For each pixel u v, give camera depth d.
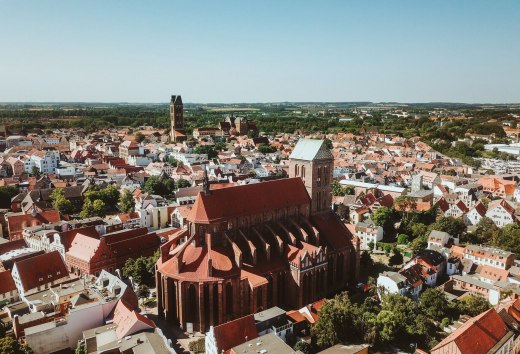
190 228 123.81
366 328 107.50
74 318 108.56
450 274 157.00
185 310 113.88
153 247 163.12
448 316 122.75
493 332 102.06
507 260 150.88
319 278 133.25
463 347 94.00
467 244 180.12
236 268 118.88
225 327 99.12
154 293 137.62
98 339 101.50
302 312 116.81
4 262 145.88
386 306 117.19
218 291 112.69
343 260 145.25
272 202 136.38
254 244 129.75
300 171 148.88
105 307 113.12
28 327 109.06
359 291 141.88
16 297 137.00
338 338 105.44
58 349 107.19
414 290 138.38
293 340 107.88
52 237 165.88
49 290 128.50
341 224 151.88
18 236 187.00
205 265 115.25
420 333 109.06
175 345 108.69
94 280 135.12
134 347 94.38
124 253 154.88
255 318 108.19
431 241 175.12
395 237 193.75
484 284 141.50
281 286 128.50
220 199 125.81
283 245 131.38
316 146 145.62
